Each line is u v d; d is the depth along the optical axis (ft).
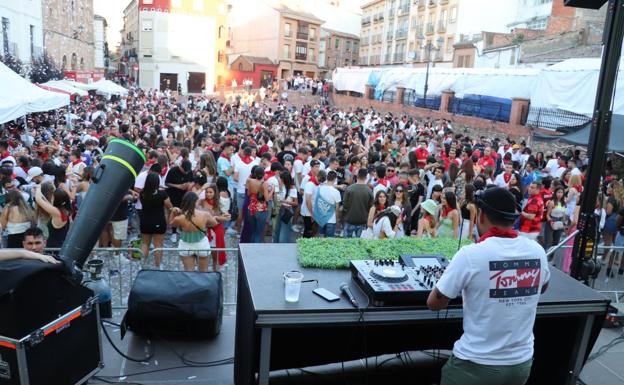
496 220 8.31
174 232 30.32
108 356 13.24
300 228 32.55
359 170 24.89
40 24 97.50
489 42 108.88
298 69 205.46
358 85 113.39
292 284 9.15
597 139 13.42
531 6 111.75
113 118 59.82
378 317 9.37
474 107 79.15
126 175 12.02
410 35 169.78
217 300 14.20
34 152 38.19
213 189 22.40
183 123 53.67
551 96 45.73
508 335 8.23
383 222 20.57
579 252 13.98
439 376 12.82
